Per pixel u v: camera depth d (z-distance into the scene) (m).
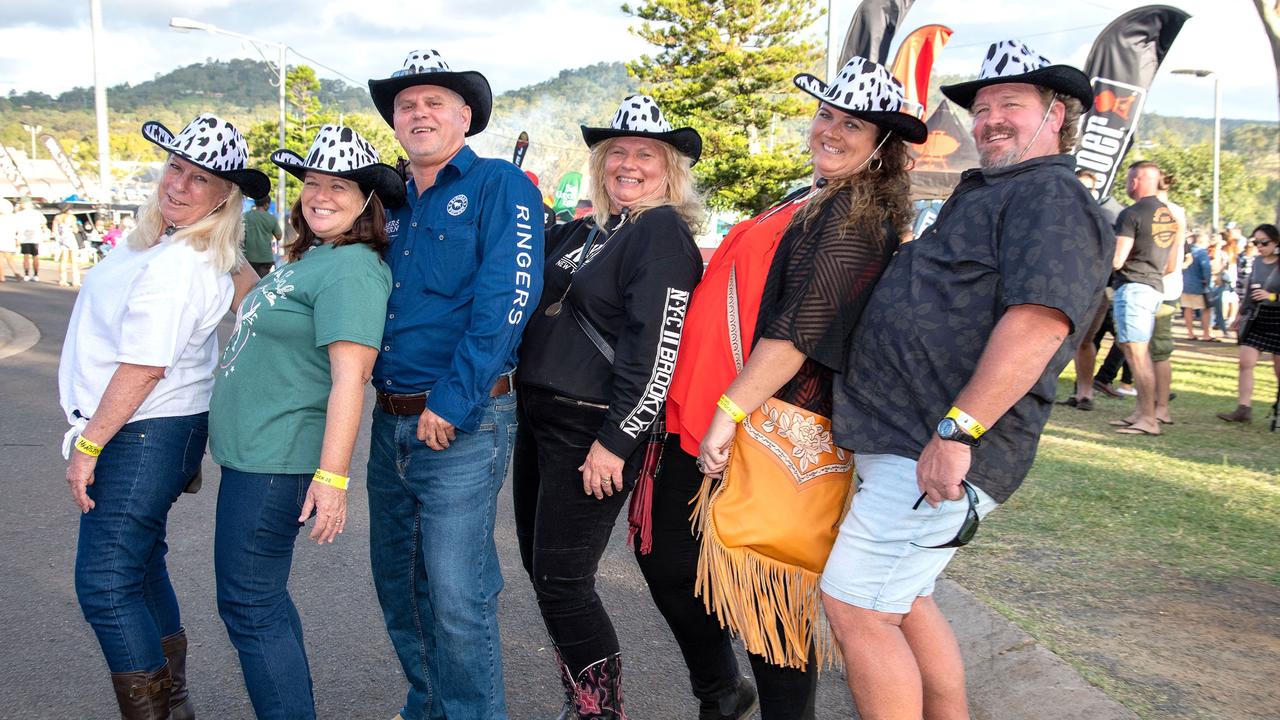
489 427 2.69
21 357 10.31
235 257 2.85
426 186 2.81
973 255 2.20
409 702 3.02
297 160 2.74
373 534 2.95
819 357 2.37
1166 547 4.27
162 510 2.75
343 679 3.33
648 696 3.24
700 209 2.97
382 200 2.73
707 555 2.56
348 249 2.62
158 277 2.63
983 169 2.36
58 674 3.27
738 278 2.66
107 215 32.50
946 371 2.22
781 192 31.86
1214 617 3.50
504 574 4.38
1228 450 6.27
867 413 2.34
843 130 2.52
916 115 2.79
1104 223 2.12
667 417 2.77
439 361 2.68
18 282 22.08
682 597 2.83
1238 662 3.14
